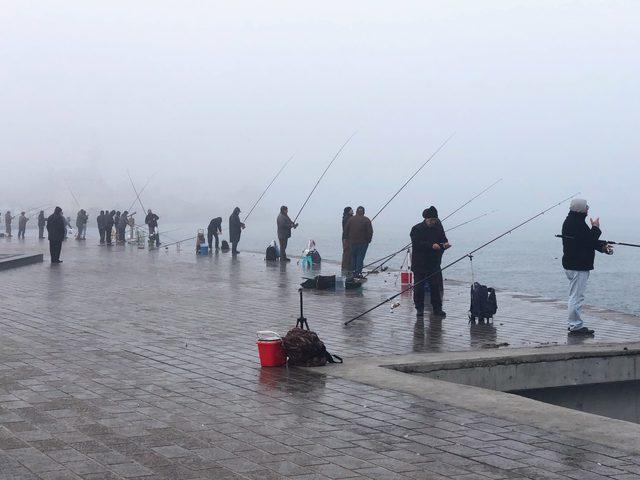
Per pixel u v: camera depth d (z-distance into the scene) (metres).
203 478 5.09
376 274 20.98
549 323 12.48
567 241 11.46
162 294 16.48
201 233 30.98
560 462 5.41
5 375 8.18
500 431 6.15
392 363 8.77
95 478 5.08
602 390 9.54
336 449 5.71
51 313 13.27
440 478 5.09
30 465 5.32
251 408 6.88
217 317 12.98
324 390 7.55
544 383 9.25
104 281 19.31
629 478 5.10
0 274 21.09
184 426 6.30
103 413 6.68
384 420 6.48
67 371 8.41
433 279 13.32
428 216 13.28
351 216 22.30
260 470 5.24
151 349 9.83
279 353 8.70
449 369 8.86
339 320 12.75
